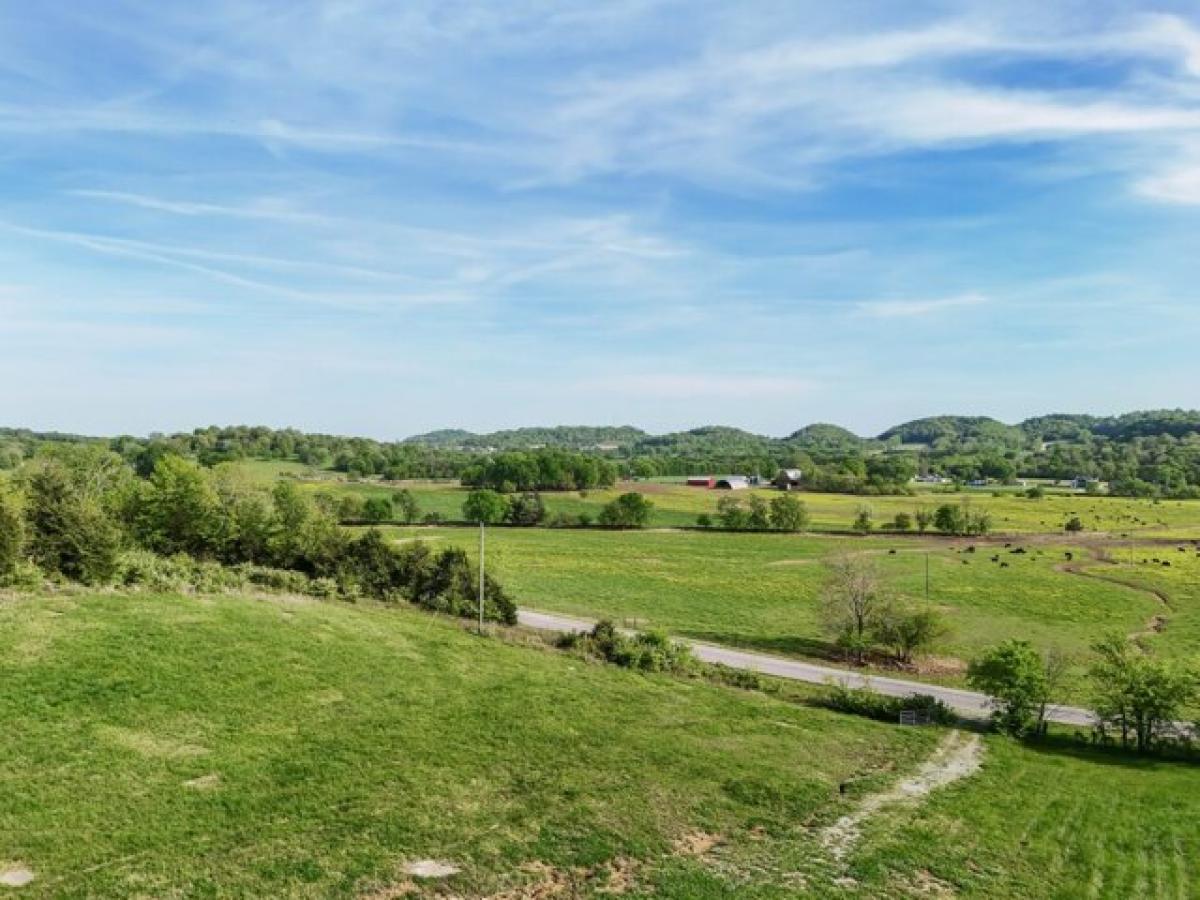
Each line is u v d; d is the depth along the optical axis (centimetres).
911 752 4112
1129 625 8612
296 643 4059
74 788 2397
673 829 2728
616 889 2258
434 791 2766
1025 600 9719
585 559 11712
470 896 2131
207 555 6259
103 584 4372
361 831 2402
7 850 2048
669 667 5294
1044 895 2575
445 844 2397
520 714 3734
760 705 4675
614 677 4781
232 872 2088
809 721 4462
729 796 3111
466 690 3969
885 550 13550
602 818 2722
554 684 4347
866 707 4972
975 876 2644
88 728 2783
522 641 5328
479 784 2888
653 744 3594
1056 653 5384
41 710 2839
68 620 3691
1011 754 4278
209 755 2769
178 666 3444
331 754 2945
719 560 12119
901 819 3081
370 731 3228
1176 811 3528
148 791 2459
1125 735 4700
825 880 2467
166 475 6575
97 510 4722
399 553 6581
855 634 7019
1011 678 4859
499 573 10075
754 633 7550
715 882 2361
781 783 3312
